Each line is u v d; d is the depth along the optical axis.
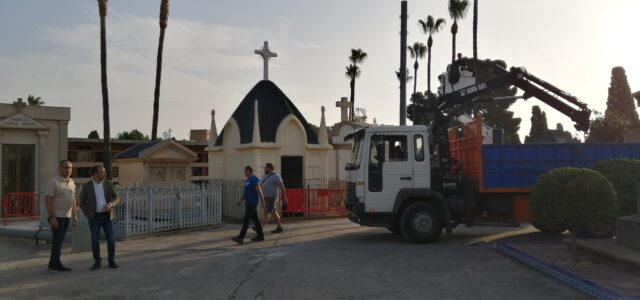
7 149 19.00
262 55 18.70
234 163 18.03
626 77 44.72
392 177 11.39
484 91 14.49
